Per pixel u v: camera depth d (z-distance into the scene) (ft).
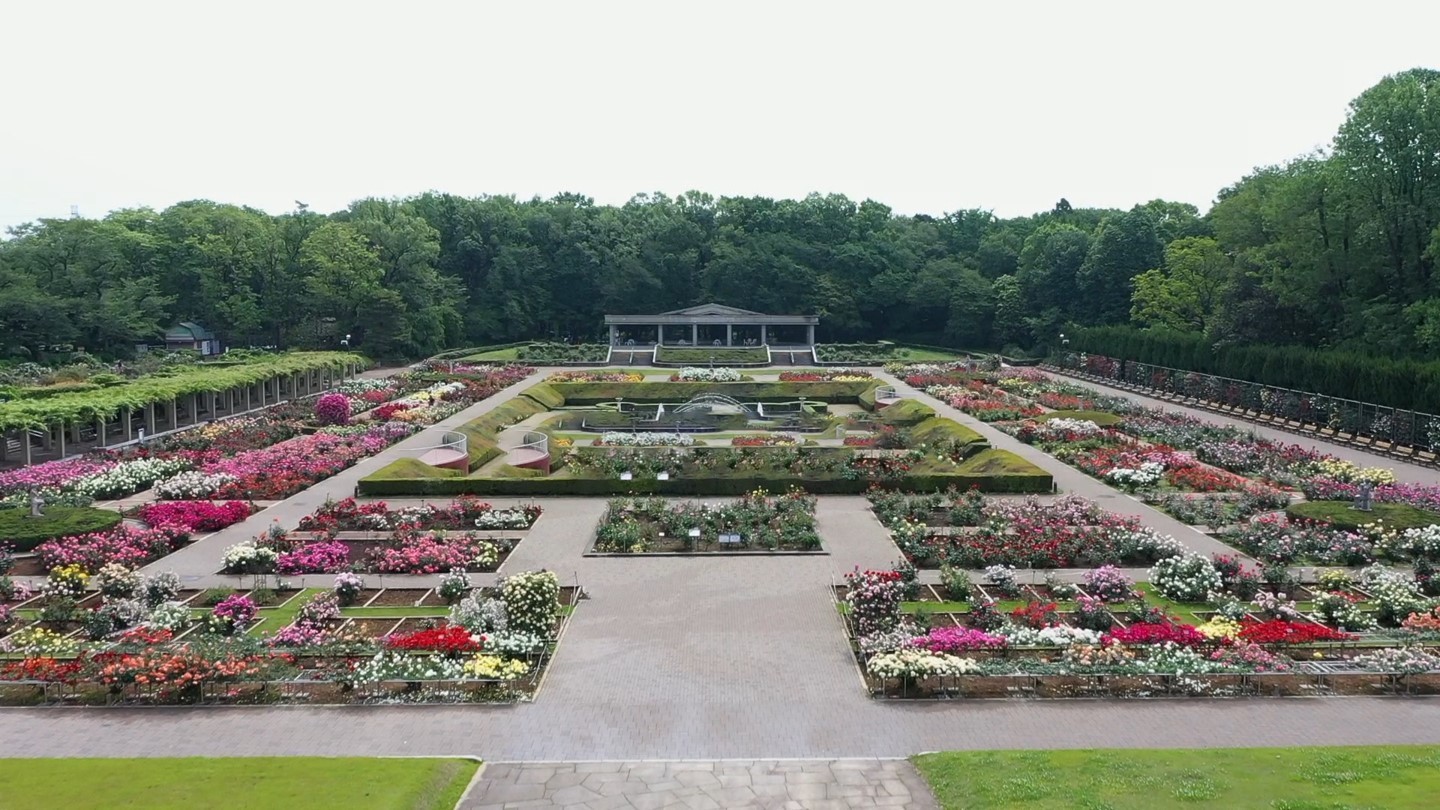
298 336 407.23
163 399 218.38
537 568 117.29
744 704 78.54
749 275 490.49
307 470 171.12
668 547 125.39
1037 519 135.64
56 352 332.39
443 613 101.35
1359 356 225.56
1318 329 280.92
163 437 217.15
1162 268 406.21
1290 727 74.08
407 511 141.28
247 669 80.84
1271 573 109.29
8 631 96.17
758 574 114.52
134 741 71.82
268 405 279.28
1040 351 439.22
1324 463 174.19
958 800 60.80
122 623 95.81
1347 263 255.29
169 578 105.81
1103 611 96.07
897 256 503.20
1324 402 222.69
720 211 523.70
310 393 301.84
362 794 60.80
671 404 288.30
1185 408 279.28
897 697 79.71
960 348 482.28
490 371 352.08
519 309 486.79
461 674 80.94
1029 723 75.00
